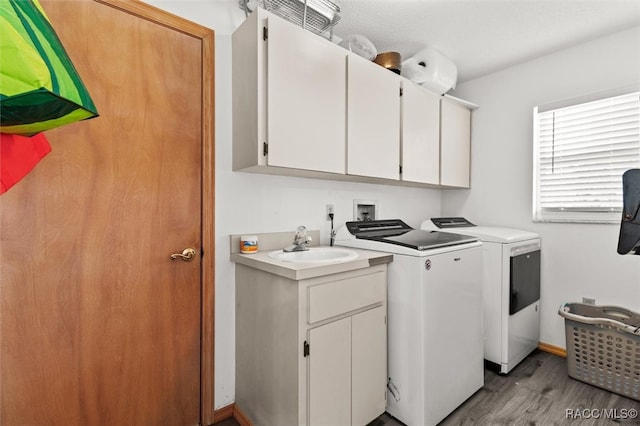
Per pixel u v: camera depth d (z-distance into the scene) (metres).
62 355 1.21
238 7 1.68
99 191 1.29
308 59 1.53
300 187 1.96
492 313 2.09
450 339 1.64
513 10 1.82
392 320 1.61
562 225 2.30
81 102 0.61
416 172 2.17
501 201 2.62
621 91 2.03
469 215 2.83
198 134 1.55
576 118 2.24
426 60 2.23
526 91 2.46
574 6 1.77
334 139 1.65
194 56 1.53
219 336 1.64
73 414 1.23
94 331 1.28
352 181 2.21
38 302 1.17
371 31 2.04
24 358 1.14
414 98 2.14
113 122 1.31
